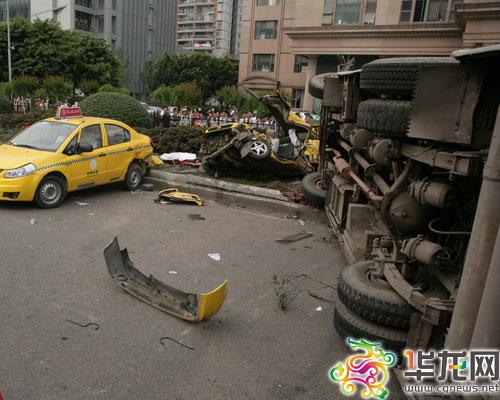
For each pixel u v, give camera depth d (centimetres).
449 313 308
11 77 3906
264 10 4859
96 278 524
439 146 340
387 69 365
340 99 682
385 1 3262
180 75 5700
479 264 241
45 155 802
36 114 1802
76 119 916
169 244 668
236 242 700
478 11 2317
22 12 7750
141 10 8244
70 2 7094
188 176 1045
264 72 4966
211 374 361
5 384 330
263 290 528
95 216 787
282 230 782
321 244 718
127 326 423
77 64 4238
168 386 342
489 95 280
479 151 299
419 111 314
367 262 421
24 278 511
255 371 369
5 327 406
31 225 707
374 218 549
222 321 448
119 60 4697
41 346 381
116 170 942
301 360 389
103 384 339
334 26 3431
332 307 495
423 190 344
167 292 482
